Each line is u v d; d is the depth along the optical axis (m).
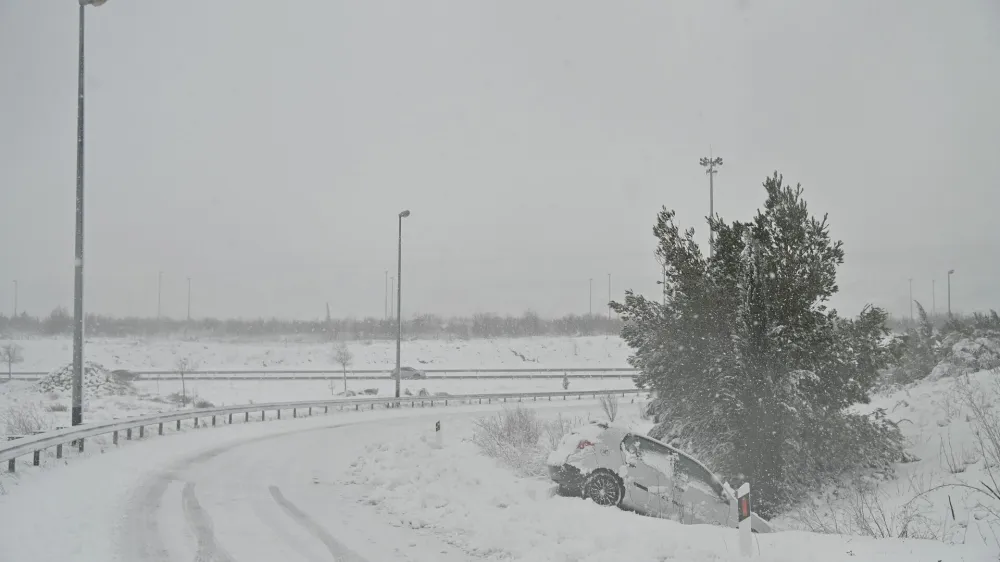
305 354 72.88
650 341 17.73
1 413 24.06
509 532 9.55
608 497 11.74
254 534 9.52
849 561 7.40
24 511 10.00
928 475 14.52
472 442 20.59
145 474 14.05
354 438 23.22
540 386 56.31
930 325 28.89
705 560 7.95
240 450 18.89
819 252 15.86
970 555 7.54
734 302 16.19
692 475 12.14
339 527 10.13
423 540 9.52
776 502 15.52
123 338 80.31
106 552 8.34
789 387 15.23
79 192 17.19
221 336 85.75
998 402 16.44
